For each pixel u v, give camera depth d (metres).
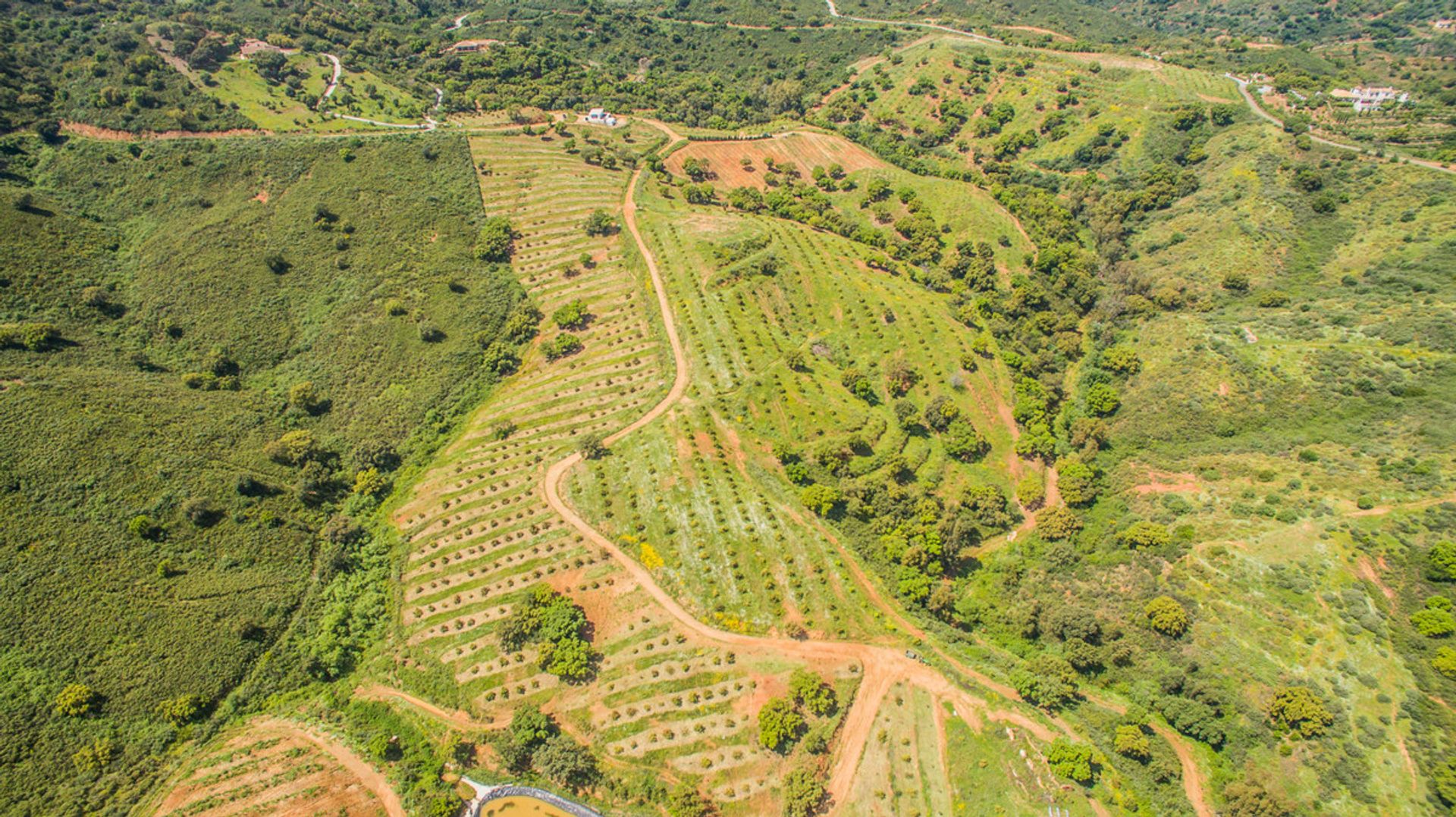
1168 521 105.44
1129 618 95.81
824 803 81.75
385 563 105.06
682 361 129.75
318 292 132.25
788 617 97.00
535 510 109.62
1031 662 93.56
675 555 102.75
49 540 89.69
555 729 87.94
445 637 96.31
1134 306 140.75
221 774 82.81
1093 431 120.12
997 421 124.62
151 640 88.00
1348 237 140.50
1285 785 78.06
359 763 85.69
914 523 106.19
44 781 77.44
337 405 121.50
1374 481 98.75
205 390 116.38
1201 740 84.44
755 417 119.75
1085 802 80.50
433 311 135.25
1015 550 108.81
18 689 80.50
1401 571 88.25
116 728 82.56
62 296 118.44
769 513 107.38
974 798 81.31
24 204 127.12
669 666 92.25
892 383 125.06
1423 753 75.44
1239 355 121.94
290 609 97.69
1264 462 108.44
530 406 125.81
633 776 84.31
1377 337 117.00
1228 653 88.50
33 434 96.25
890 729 87.25
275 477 108.38
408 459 118.06
